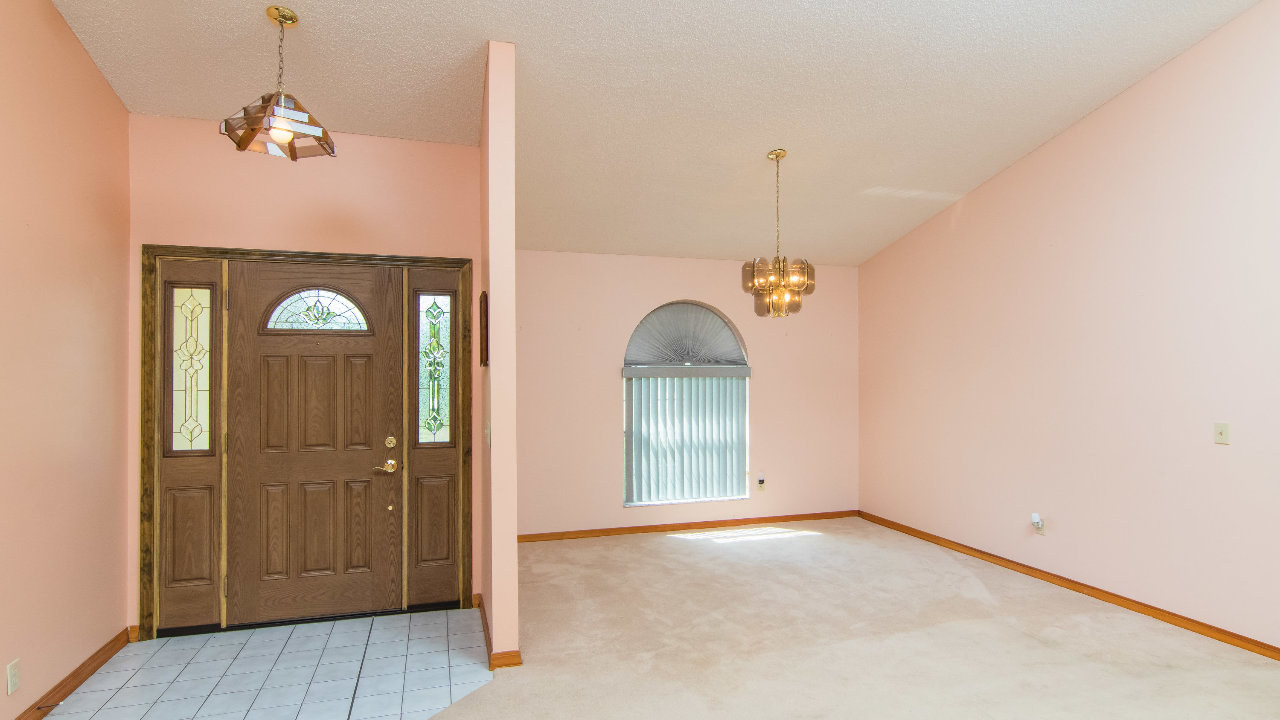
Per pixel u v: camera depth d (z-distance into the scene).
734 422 6.21
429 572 3.85
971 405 5.06
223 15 2.80
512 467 3.06
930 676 2.96
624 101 3.64
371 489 3.76
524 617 3.72
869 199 5.05
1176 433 3.60
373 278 3.78
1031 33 3.27
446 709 2.65
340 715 2.59
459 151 3.99
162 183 3.47
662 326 6.05
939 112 3.92
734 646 3.30
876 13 3.05
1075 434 4.20
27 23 2.48
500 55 3.08
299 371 3.65
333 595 3.69
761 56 3.30
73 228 2.83
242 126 2.41
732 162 4.36
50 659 2.65
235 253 3.54
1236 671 3.00
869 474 6.33
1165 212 3.67
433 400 3.87
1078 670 3.02
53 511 2.67
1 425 2.32
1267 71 3.20
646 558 4.98
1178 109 3.60
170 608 3.45
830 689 2.83
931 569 4.67
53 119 2.67
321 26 2.90
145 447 3.40
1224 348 3.37
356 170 3.80
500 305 3.04
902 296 5.86
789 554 5.09
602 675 2.96
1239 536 3.30
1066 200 4.26
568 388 5.64
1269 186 3.19
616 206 4.90
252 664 3.08
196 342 3.52
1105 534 4.00
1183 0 3.17
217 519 3.52
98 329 3.05
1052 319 4.36
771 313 4.06
